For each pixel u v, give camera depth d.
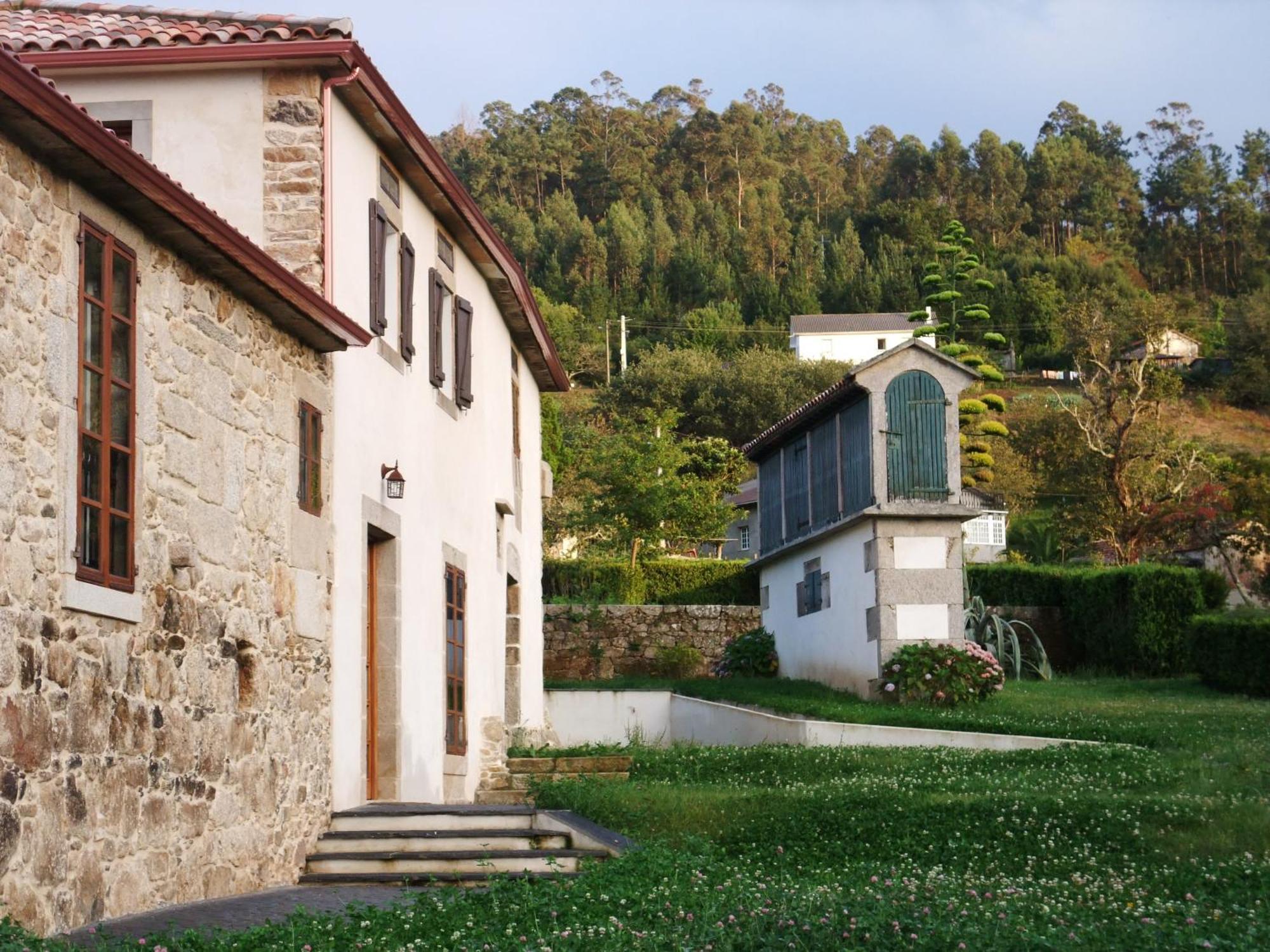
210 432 9.92
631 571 33.38
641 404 72.06
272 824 10.76
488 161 118.69
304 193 12.25
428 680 14.70
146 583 8.90
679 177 124.06
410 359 14.54
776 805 13.78
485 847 11.89
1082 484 47.28
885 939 7.89
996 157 127.38
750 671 28.38
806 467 26.97
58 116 7.48
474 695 16.70
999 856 12.04
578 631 29.97
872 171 141.25
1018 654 27.83
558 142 120.25
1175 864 11.62
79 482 8.14
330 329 11.45
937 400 23.97
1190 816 13.03
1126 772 15.86
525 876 10.30
